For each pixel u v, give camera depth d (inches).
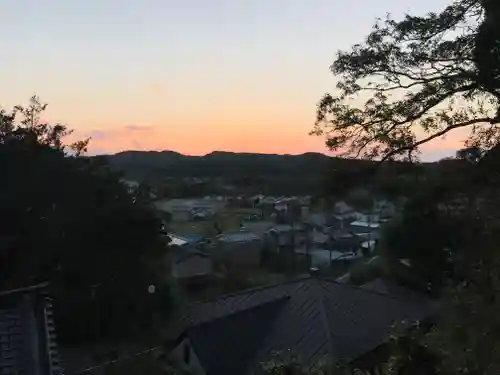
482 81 469.1
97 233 1336.1
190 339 904.3
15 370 277.0
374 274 1641.2
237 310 1043.3
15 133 1414.9
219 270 2133.4
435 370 540.1
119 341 1290.6
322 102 534.9
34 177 1328.7
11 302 304.0
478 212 502.6
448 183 507.2
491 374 459.5
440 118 508.4
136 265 1384.1
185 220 3732.8
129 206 1411.2
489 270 486.9
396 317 886.4
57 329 1263.5
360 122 526.0
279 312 952.9
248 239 2618.1
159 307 1390.3
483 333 472.1
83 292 1306.6
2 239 1266.0
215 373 845.8
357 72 521.0
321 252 2637.8
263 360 831.7
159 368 945.5
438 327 554.9
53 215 1322.6
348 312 898.7
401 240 949.2
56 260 1301.7
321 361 706.8
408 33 505.7
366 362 785.6
